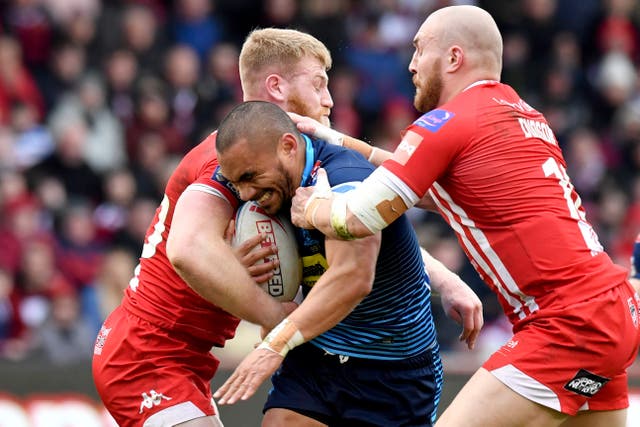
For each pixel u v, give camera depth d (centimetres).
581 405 1591
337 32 4212
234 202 1605
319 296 1518
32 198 3553
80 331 3142
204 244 1543
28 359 2520
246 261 1573
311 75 1706
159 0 4331
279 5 4294
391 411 1658
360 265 1511
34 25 3981
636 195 4219
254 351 1527
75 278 3388
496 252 1597
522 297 1595
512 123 1614
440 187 1636
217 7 4397
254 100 1691
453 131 1573
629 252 4003
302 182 1577
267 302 1570
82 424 2470
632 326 1591
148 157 3784
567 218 1587
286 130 1538
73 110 3834
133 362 1669
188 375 1675
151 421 1652
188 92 4016
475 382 1586
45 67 3972
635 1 4747
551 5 4581
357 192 1514
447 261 3416
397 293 1628
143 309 1681
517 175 1585
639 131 4431
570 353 1545
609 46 4641
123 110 3897
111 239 3572
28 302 3225
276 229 1598
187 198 1588
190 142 3950
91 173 3722
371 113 4175
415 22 4391
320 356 1648
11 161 3638
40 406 2462
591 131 4422
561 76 4419
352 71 4175
